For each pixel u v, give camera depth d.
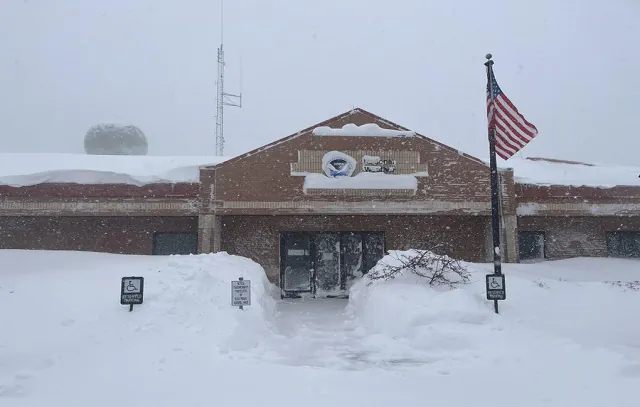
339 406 6.15
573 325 10.61
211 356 8.44
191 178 19.59
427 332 9.97
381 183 19.27
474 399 6.51
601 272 18.48
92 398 6.40
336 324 13.40
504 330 10.04
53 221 20.05
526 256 21.64
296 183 19.23
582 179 21.45
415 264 13.68
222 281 12.47
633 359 7.68
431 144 19.73
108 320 10.03
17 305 10.61
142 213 19.27
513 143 13.58
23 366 7.86
